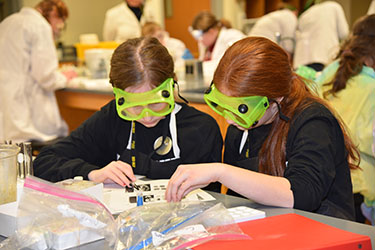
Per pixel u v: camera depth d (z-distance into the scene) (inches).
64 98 148.6
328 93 91.3
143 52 55.1
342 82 89.0
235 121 50.3
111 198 52.3
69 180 50.6
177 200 46.8
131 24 217.6
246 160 60.7
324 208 56.8
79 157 67.9
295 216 42.1
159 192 54.2
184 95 110.3
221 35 173.6
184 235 37.3
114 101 70.0
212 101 50.7
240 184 46.8
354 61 88.4
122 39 215.5
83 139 68.6
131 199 51.9
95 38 195.0
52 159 64.3
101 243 39.3
